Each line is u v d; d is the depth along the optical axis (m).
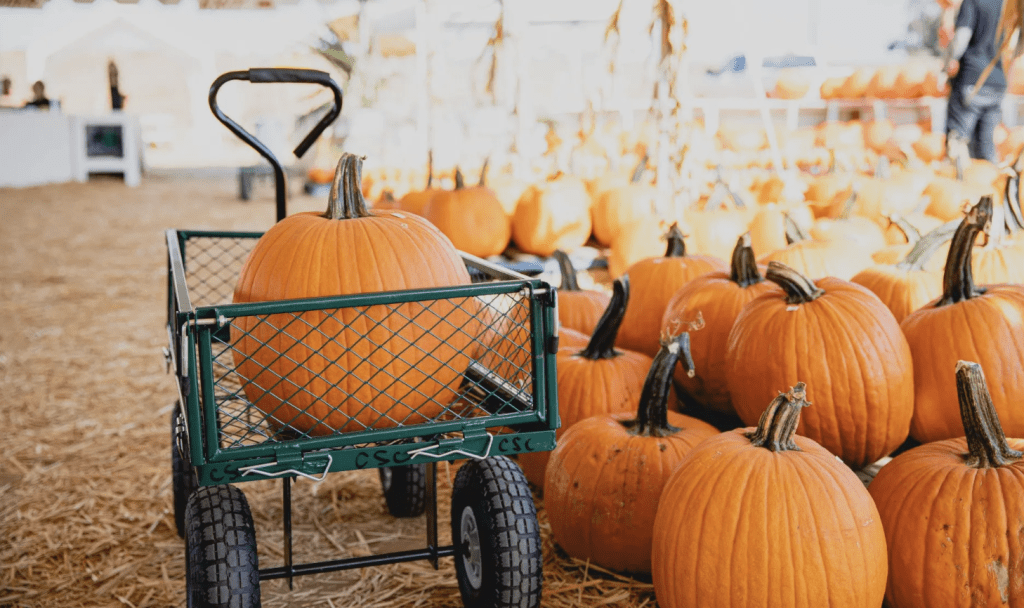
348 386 1.86
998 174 5.68
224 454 1.70
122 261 8.20
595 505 2.39
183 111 26.05
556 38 9.80
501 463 2.08
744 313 2.58
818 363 2.35
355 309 1.84
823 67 9.22
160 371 4.77
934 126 8.80
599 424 2.52
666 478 2.33
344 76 9.32
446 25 8.80
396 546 2.71
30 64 28.17
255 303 1.70
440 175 6.89
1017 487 1.90
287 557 2.15
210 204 12.13
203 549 1.81
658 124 4.60
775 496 1.89
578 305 3.41
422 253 1.96
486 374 2.20
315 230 1.96
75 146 15.38
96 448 3.62
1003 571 1.87
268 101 24.83
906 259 3.01
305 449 1.75
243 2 22.91
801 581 1.85
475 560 2.12
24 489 3.19
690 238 4.64
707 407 3.01
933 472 2.02
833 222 4.50
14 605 2.39
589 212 5.26
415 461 1.82
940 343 2.44
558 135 6.97
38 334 5.59
